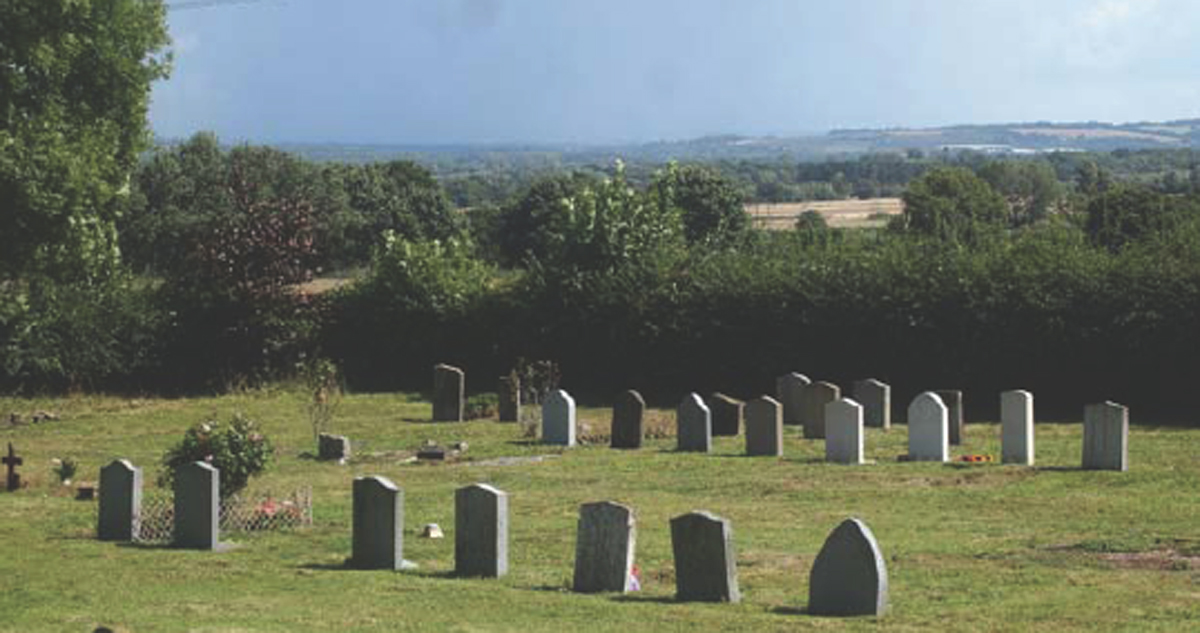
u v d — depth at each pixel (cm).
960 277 4497
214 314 5250
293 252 5328
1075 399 4350
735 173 19925
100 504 2461
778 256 5047
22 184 3744
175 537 2355
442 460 3509
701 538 1852
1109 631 1634
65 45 4284
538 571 2097
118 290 5281
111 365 5150
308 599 1897
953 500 2739
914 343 4544
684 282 4988
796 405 4125
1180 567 2062
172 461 2536
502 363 5281
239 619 1767
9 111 4097
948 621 1691
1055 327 4303
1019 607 1778
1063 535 2345
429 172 11362
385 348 5425
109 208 5250
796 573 2050
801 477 3077
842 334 4666
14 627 1736
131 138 5119
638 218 5241
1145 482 2900
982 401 4478
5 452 3772
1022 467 3152
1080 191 9725
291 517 2547
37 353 5012
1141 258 4297
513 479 3139
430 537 2405
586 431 3950
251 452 2523
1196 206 5688
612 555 1920
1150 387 4234
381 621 1745
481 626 1708
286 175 10225
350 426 4228
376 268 5522
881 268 4656
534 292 5209
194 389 5259
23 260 3944
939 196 8038
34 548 2342
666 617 1738
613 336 5038
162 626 1727
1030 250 4562
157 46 5288
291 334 5294
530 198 9919
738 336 4844
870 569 1731
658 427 3978
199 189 9400
